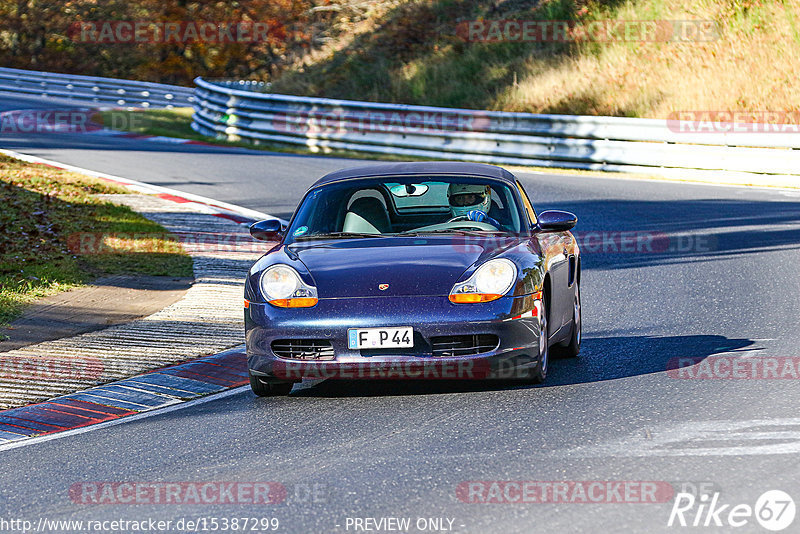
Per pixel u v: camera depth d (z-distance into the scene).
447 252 24.33
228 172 75.62
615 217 56.78
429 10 124.56
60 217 52.47
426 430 20.62
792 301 34.78
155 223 53.44
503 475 17.34
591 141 80.19
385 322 22.44
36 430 22.56
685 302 35.75
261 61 166.75
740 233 50.78
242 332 32.16
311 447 19.86
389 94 108.75
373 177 28.05
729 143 74.19
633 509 15.36
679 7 102.56
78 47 168.50
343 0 141.12
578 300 28.97
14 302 35.34
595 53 102.06
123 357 29.00
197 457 19.67
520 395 23.33
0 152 79.56
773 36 93.50
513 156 84.06
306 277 23.66
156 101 136.00
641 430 19.83
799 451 17.94
